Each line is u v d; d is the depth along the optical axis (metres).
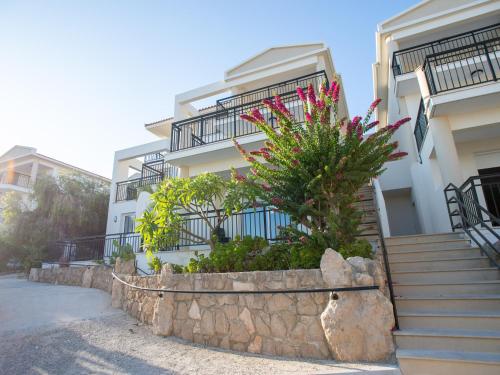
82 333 4.54
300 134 4.80
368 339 3.03
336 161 4.46
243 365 3.22
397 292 4.11
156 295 4.95
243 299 3.96
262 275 3.90
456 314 3.29
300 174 4.44
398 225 11.30
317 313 3.42
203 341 4.13
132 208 13.41
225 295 4.13
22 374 3.22
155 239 5.98
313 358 3.28
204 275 4.43
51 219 13.91
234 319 3.96
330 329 3.18
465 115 6.54
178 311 4.55
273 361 3.30
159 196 6.21
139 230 6.09
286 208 4.78
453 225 6.07
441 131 6.50
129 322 5.19
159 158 15.91
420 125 8.20
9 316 5.61
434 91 6.41
